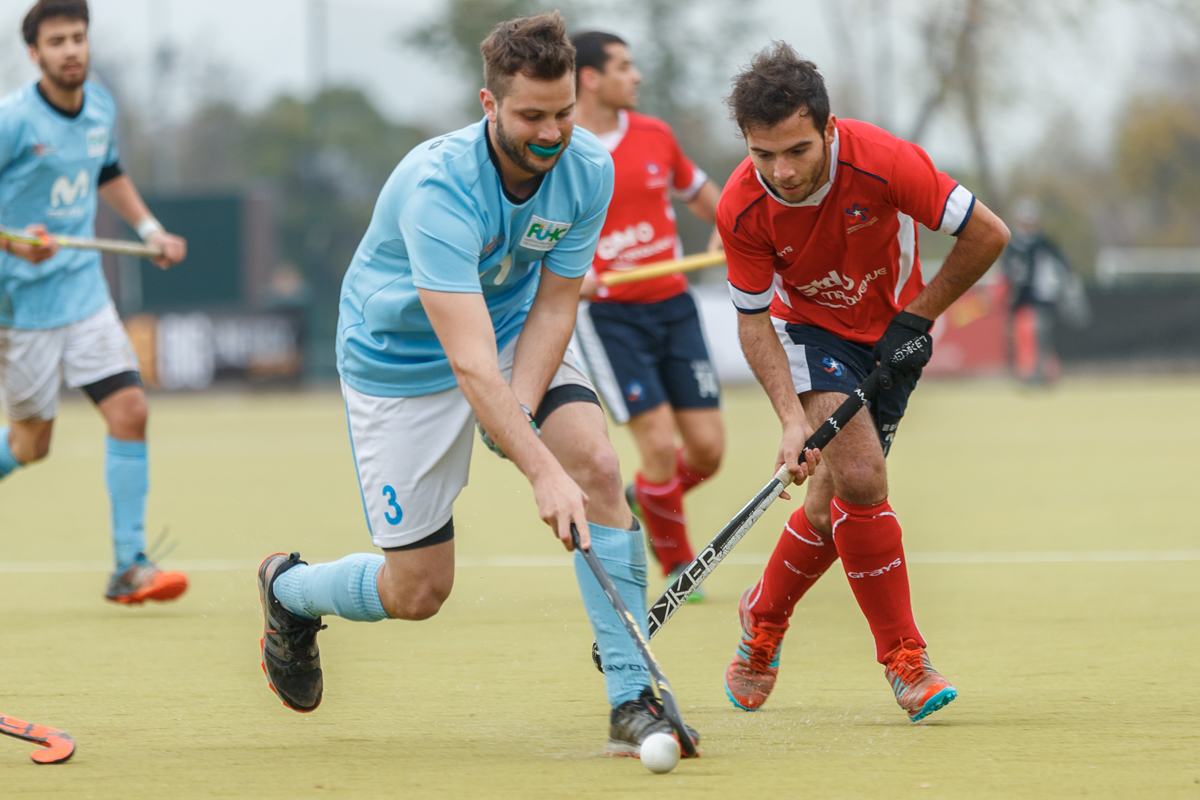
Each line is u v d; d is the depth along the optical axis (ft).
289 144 419.33
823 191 40.40
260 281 256.52
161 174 397.60
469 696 44.50
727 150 276.21
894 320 41.70
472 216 35.91
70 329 62.59
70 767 35.81
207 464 129.49
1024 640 51.67
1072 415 172.24
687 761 35.55
